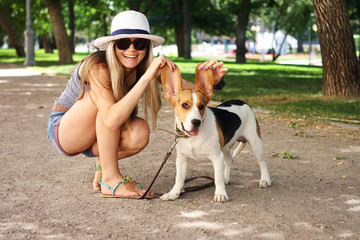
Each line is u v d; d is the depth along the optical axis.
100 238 3.14
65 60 26.86
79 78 4.04
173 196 4.03
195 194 4.21
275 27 40.56
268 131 7.35
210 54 60.09
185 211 3.71
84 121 4.00
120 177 4.13
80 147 4.16
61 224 3.41
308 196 4.11
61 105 4.25
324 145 6.34
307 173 4.96
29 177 4.78
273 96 11.84
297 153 5.91
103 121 3.90
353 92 11.32
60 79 16.47
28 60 23.94
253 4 31.52
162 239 3.13
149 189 4.11
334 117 8.47
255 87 14.20
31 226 3.37
